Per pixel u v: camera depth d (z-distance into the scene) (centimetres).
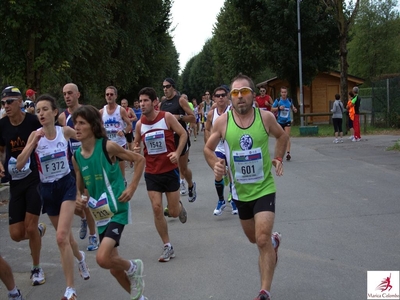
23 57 1616
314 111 3494
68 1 1591
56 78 1678
